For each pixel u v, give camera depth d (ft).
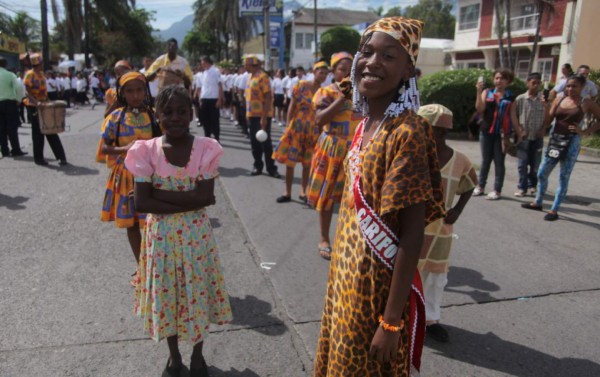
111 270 13.61
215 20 148.36
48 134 26.61
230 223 17.93
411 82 5.55
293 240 16.31
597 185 25.39
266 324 11.00
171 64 25.81
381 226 5.31
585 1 52.21
